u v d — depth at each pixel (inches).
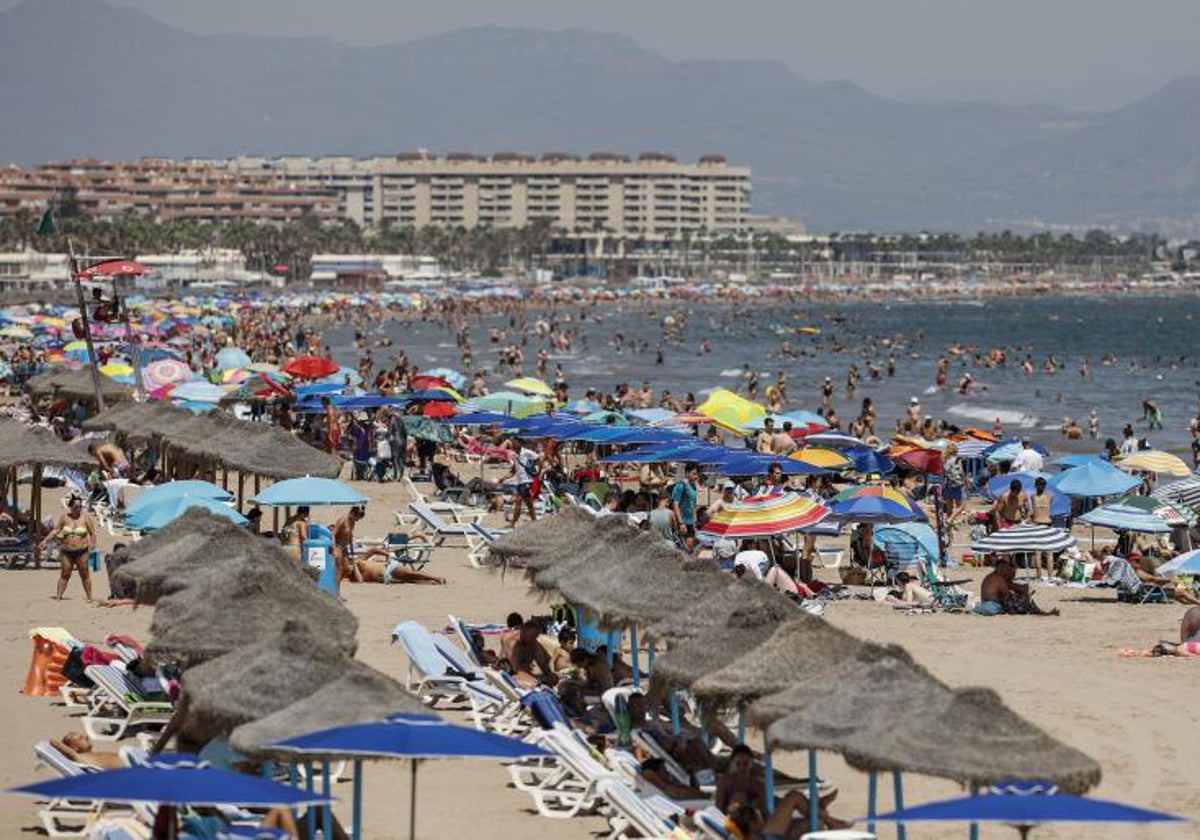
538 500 5413.4
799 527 3683.6
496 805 2206.0
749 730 2571.4
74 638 3065.9
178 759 1882.4
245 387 7253.9
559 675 2733.8
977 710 1578.5
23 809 2160.4
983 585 3764.8
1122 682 2940.5
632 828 2044.8
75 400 7204.7
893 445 5979.3
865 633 3452.3
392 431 6373.0
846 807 2206.0
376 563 4131.4
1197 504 4798.2
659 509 4266.7
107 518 4975.4
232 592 2240.4
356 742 1608.0
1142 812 1432.1
